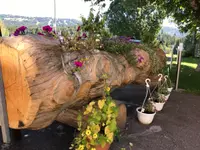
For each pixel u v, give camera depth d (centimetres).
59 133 238
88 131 156
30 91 111
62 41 150
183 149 215
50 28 166
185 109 339
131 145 207
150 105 283
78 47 161
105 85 178
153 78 341
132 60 257
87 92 167
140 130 254
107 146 174
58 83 121
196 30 629
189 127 270
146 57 290
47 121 130
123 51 255
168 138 237
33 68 111
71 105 167
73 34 169
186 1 562
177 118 299
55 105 123
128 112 315
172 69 734
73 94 133
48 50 127
